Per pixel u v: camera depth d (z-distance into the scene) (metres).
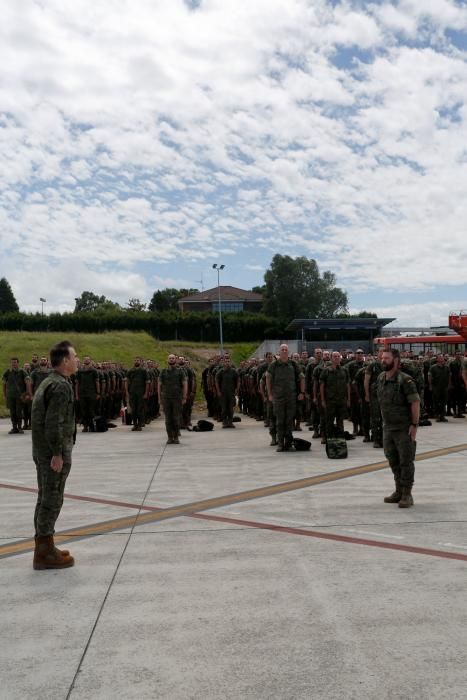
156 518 6.98
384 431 7.50
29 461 11.95
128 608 4.35
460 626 3.94
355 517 6.81
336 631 3.90
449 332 39.41
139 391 17.64
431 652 3.60
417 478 9.12
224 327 65.75
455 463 10.48
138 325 63.53
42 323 61.50
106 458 12.00
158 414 22.28
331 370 13.12
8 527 6.74
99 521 6.89
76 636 3.92
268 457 11.73
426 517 6.76
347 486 8.62
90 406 17.41
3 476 10.22
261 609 4.28
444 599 4.39
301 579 4.86
